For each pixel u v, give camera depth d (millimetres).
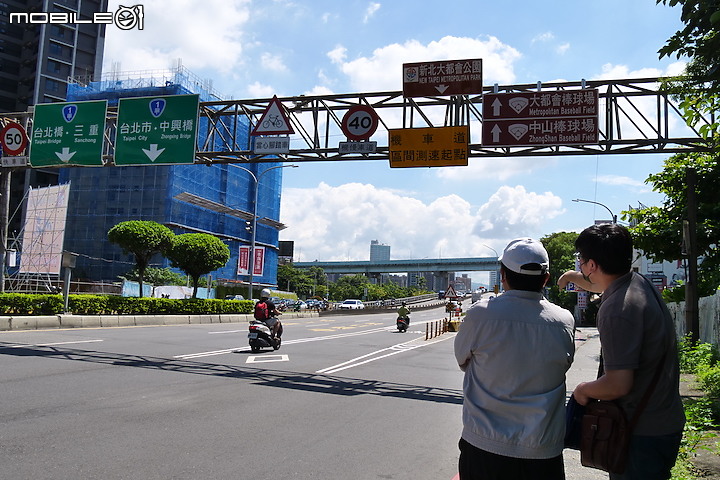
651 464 2369
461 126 12984
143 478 4629
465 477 2527
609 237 2572
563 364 2496
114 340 15977
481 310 2586
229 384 9742
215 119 15492
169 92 60125
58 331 17797
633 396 2408
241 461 5250
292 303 57812
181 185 61094
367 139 13898
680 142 12141
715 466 5059
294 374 11562
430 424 7488
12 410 6746
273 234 77188
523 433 2395
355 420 7457
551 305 2609
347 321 43062
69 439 5660
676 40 5184
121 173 61781
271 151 14477
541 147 12516
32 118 16734
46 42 80625
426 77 12844
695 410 6137
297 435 6395
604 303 2500
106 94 62375
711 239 12742
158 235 30688
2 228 18500
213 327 25844
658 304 2471
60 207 33812
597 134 12102
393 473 5164
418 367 13906
